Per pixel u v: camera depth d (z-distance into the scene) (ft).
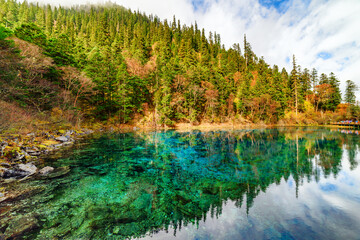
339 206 18.40
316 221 15.46
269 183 25.63
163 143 60.59
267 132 99.55
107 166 33.40
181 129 119.75
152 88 145.28
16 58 56.08
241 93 158.10
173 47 231.09
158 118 126.72
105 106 110.63
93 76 106.01
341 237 13.08
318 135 83.56
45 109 72.90
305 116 170.71
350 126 148.36
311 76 205.87
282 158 40.63
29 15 258.37
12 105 49.06
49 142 48.65
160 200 20.27
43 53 76.18
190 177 28.19
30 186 22.89
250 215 16.81
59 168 30.94
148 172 30.55
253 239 13.07
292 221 15.57
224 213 17.31
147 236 13.78
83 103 105.70
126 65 140.15
